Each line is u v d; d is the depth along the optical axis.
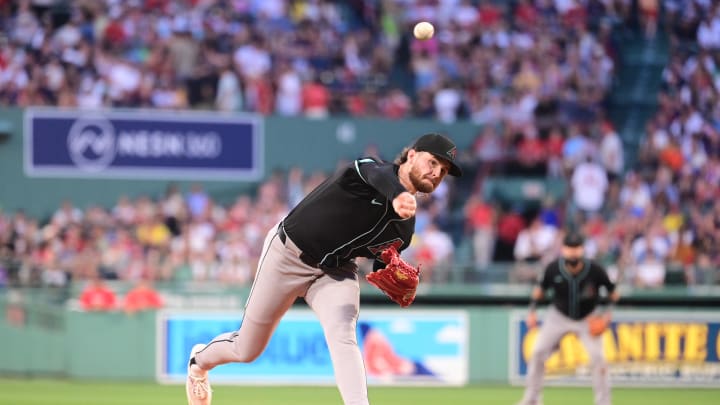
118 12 71.38
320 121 67.00
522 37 78.44
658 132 73.56
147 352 50.28
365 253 21.25
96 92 66.94
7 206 63.06
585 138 70.00
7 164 63.19
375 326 51.09
